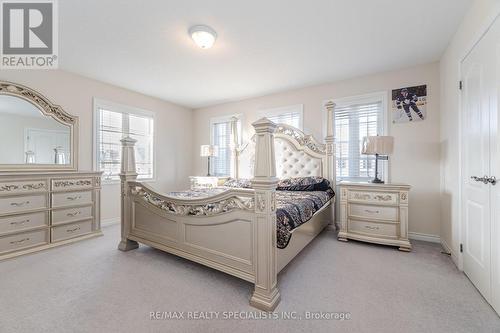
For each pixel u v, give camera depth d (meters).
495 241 1.58
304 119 3.98
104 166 3.81
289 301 1.70
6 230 2.48
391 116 3.27
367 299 1.72
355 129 3.56
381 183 2.97
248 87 3.96
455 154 2.35
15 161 2.87
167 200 2.28
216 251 1.97
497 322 1.47
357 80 3.52
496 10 1.55
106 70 3.29
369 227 2.87
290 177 3.93
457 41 2.30
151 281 1.99
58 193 2.89
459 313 1.56
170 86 3.92
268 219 1.62
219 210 1.93
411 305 1.65
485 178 1.69
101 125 3.77
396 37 2.45
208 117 5.17
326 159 3.61
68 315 1.54
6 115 2.81
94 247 2.82
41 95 3.06
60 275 2.09
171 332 1.39
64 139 3.28
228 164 4.93
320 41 2.53
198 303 1.68
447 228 2.65
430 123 3.02
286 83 3.77
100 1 1.90
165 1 1.90
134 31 2.33
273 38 2.47
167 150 4.82
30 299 1.72
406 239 2.66
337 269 2.21
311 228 2.74
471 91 1.97
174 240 2.29
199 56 2.87
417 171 3.10
